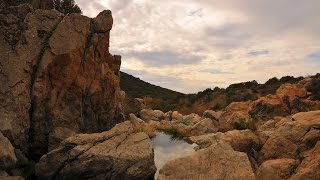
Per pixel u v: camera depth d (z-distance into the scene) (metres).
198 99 56.91
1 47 17.92
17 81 17.31
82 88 19.73
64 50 18.75
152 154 16.28
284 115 32.38
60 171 15.13
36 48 18.53
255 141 18.73
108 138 16.69
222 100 53.06
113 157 15.10
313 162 14.62
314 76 45.78
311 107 33.16
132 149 16.25
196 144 23.73
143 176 15.66
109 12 21.45
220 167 14.04
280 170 15.02
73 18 19.77
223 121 30.06
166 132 28.12
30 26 18.83
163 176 13.82
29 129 17.72
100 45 21.00
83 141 15.72
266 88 58.25
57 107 18.59
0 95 16.81
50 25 19.36
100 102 21.27
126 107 37.19
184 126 30.86
